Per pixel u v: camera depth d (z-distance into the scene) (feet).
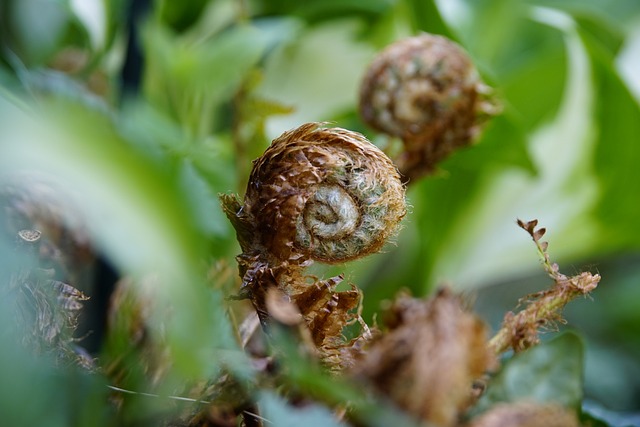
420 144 1.27
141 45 1.48
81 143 0.83
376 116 1.27
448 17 1.64
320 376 0.88
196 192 0.94
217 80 1.43
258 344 1.06
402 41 1.27
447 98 1.26
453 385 0.88
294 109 1.38
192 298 0.85
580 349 0.94
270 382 0.95
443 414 0.87
